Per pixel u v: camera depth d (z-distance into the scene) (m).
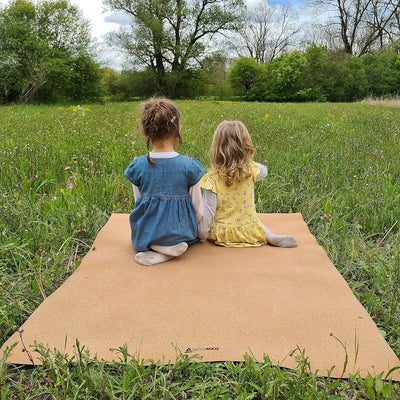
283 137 6.77
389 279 2.58
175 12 32.22
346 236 3.25
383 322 2.23
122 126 8.31
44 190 4.16
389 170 4.76
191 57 33.94
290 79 33.88
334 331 1.99
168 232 2.71
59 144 5.92
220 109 15.20
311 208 3.81
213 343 1.91
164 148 2.80
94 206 3.65
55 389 1.59
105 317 2.11
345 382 1.73
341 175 4.64
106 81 36.06
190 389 1.72
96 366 1.77
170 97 35.22
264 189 4.27
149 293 2.32
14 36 23.02
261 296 2.29
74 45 26.34
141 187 2.82
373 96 32.88
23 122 9.27
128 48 32.88
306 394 1.58
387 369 1.75
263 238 3.02
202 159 5.26
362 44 41.53
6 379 1.75
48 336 1.96
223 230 2.98
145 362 1.79
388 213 3.58
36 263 2.77
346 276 2.77
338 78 33.16
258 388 1.64
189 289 2.37
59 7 25.36
